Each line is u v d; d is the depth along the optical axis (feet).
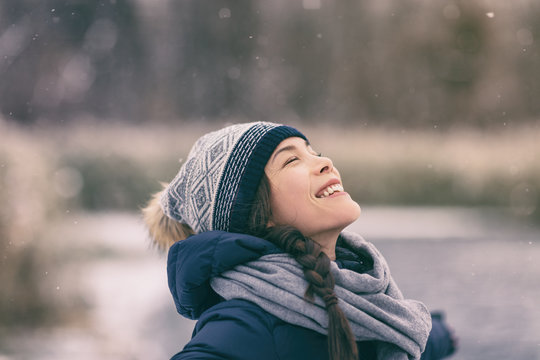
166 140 61.87
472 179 57.21
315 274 4.06
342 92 115.96
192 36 112.88
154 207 5.33
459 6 112.98
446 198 57.82
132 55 110.63
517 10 112.06
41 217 18.62
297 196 4.41
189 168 4.73
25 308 17.71
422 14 115.65
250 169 4.43
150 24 111.24
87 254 21.65
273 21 115.75
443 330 5.82
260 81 114.32
